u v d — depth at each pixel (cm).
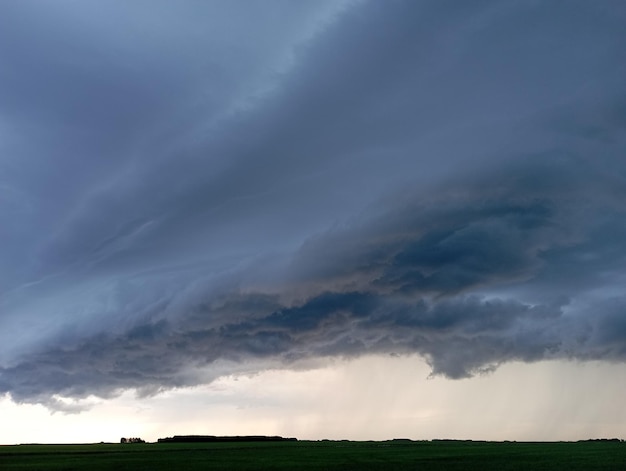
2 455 12194
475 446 15600
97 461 10362
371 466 9044
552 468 8481
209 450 13875
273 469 8638
